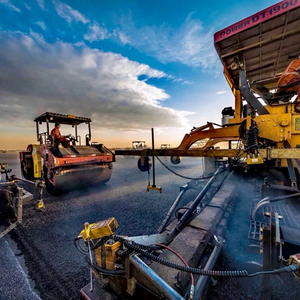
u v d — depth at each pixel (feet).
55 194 17.08
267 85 15.80
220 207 8.30
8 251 7.79
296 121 9.08
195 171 32.55
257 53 10.77
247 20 8.47
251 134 7.96
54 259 7.22
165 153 9.41
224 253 6.47
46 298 5.24
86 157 18.25
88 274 6.31
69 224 10.62
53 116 19.42
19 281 5.94
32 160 21.02
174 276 4.01
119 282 4.26
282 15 7.60
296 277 3.35
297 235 4.75
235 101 13.16
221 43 9.80
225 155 7.63
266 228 4.48
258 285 5.27
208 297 4.88
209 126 13.83
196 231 6.06
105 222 4.17
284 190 8.50
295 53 10.84
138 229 9.80
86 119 22.88
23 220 11.23
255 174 12.72
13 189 10.78
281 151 6.22
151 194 17.34
